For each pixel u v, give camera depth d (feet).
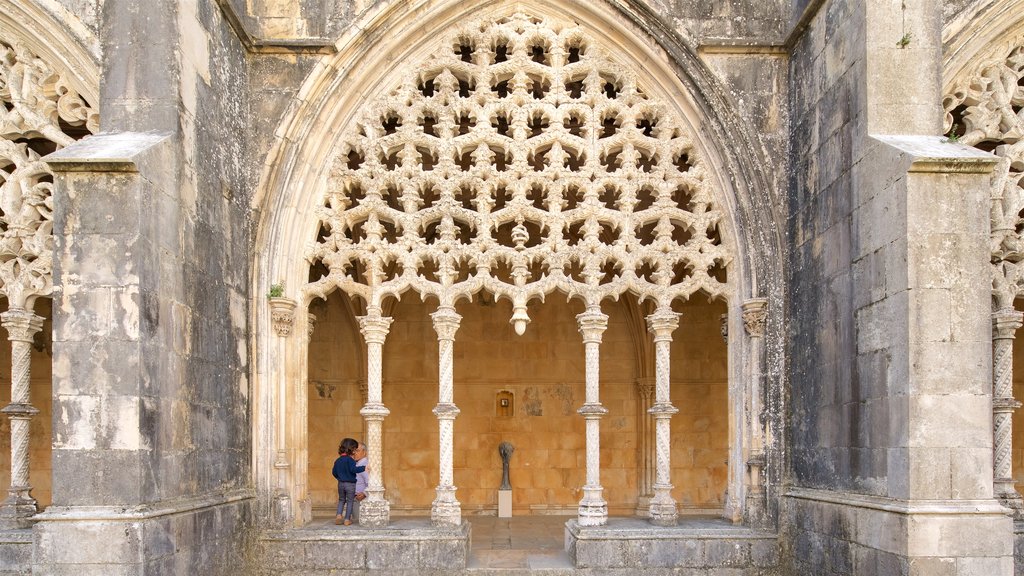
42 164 28.55
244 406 28.45
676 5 30.30
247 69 29.68
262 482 28.66
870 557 22.36
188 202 24.13
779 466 28.71
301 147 29.73
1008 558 20.53
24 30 27.99
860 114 23.82
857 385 23.72
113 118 23.34
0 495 42.63
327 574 27.81
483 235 30.25
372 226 30.32
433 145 30.63
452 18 30.81
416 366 45.98
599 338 30.19
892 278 21.86
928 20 23.77
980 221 21.38
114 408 20.86
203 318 25.05
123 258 21.22
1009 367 28.76
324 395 45.98
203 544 23.86
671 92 30.60
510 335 46.29
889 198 22.13
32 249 28.58
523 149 30.68
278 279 29.50
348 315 46.09
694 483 45.21
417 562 27.94
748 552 27.99
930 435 20.84
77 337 21.08
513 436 45.80
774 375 29.07
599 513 29.27
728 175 29.96
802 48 28.66
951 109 28.94
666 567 27.91
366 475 31.14
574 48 33.22
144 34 23.53
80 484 20.71
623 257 30.19
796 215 28.84
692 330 45.98
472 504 45.27
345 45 29.66
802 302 28.07
